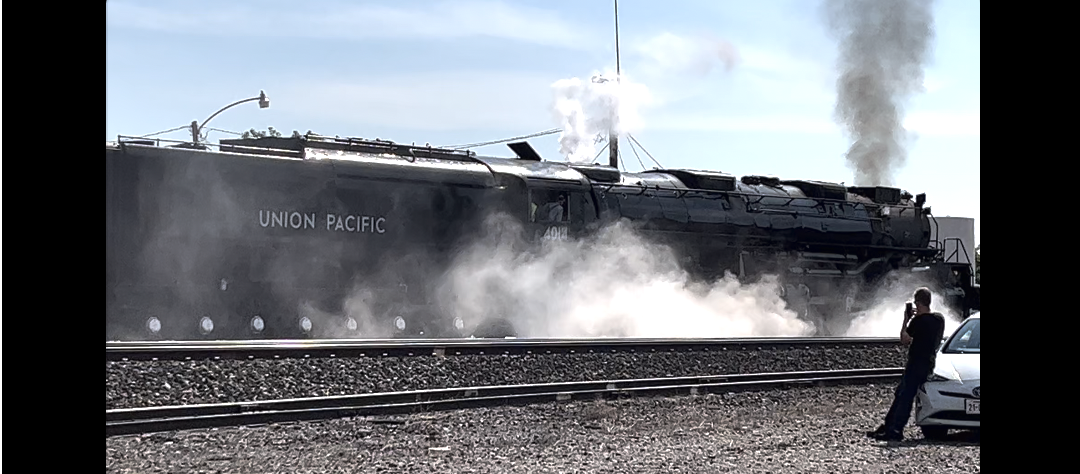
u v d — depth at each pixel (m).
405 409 13.56
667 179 27.89
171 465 9.88
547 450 11.10
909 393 12.83
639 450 11.16
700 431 13.00
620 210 25.97
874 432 13.26
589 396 15.59
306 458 10.37
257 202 20.61
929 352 12.83
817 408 15.73
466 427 12.59
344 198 21.86
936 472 10.45
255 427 11.98
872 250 31.38
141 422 11.39
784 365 20.50
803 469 10.26
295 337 21.02
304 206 21.27
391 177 22.44
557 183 24.83
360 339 21.16
